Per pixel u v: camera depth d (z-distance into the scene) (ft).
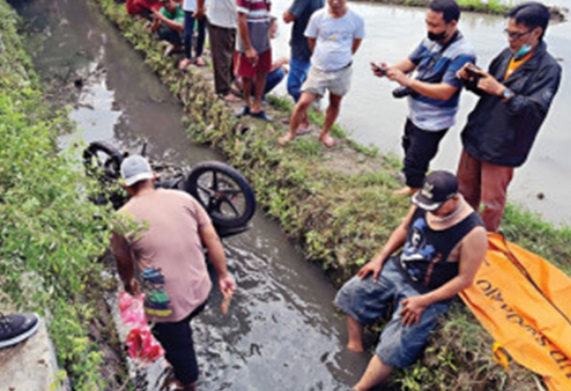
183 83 27.76
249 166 20.79
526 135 12.86
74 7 46.34
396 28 39.58
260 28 20.10
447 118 15.21
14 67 27.37
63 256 8.11
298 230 17.58
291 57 22.31
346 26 18.24
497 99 13.12
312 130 22.15
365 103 26.78
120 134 24.52
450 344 11.94
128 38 37.52
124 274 12.29
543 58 12.41
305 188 17.90
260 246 17.70
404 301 12.05
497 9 46.03
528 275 12.93
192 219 11.69
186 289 11.20
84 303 13.28
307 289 15.96
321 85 18.84
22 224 7.76
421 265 12.12
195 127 24.85
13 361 10.02
